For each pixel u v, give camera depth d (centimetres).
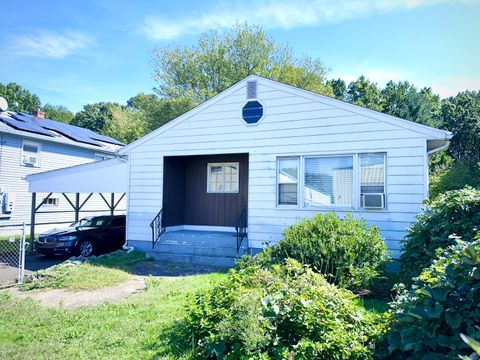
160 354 374
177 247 1013
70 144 1862
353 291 583
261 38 3006
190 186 1208
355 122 852
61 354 383
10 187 1591
